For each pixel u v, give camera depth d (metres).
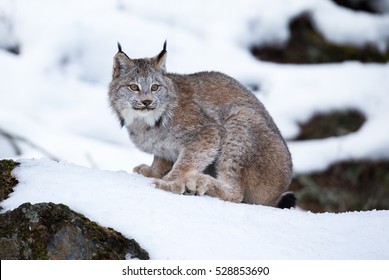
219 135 9.42
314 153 16.64
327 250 7.42
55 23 18.34
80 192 7.70
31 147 14.95
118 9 19.55
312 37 20.03
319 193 15.89
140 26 18.55
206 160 9.28
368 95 17.91
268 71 18.28
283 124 17.12
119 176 8.52
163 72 9.46
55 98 16.72
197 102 9.52
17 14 18.48
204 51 18.33
